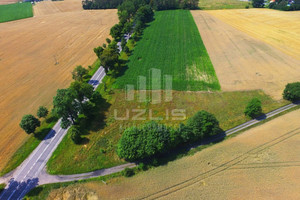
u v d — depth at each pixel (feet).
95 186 117.70
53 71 239.71
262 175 117.08
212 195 108.58
